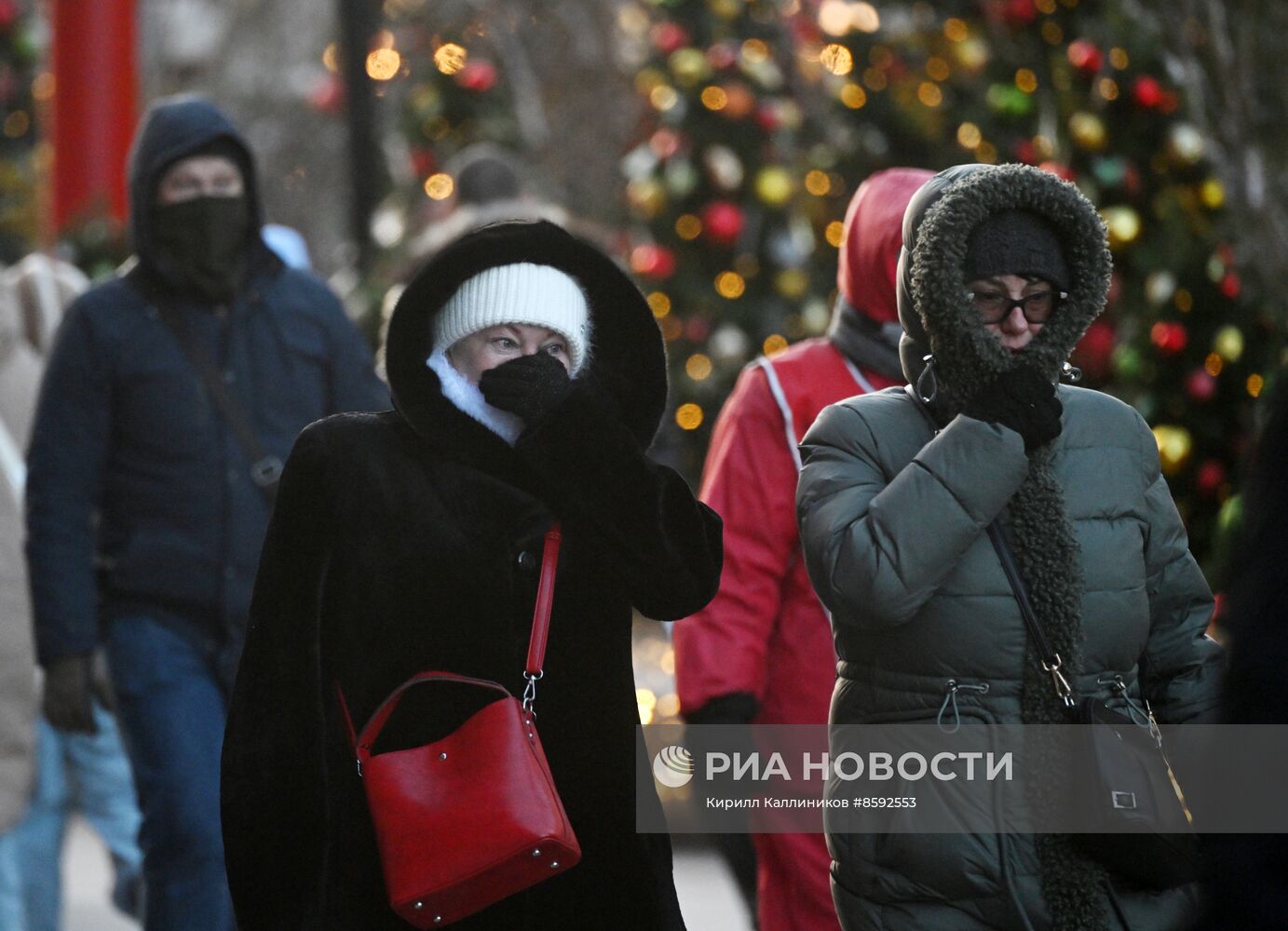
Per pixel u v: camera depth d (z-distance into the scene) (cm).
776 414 1434
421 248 2606
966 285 1080
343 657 1097
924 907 1074
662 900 1115
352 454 1111
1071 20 1962
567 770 1093
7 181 4094
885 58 2147
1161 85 1844
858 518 1102
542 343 1120
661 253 2306
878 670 1097
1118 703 1083
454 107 3083
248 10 6738
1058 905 1046
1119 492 1098
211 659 1664
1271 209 1909
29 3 4138
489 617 1091
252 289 1753
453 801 1028
